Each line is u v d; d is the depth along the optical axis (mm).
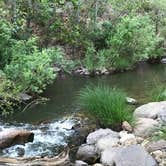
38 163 3637
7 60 6949
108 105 4648
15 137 4277
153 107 4789
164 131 3957
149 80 7586
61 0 9930
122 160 3484
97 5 10078
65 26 9633
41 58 6461
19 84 6352
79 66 8883
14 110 5770
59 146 4277
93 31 9734
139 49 9586
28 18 9266
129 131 4359
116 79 7902
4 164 3615
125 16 10242
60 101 6098
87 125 4668
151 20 11062
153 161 3439
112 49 9195
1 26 7121
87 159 3846
